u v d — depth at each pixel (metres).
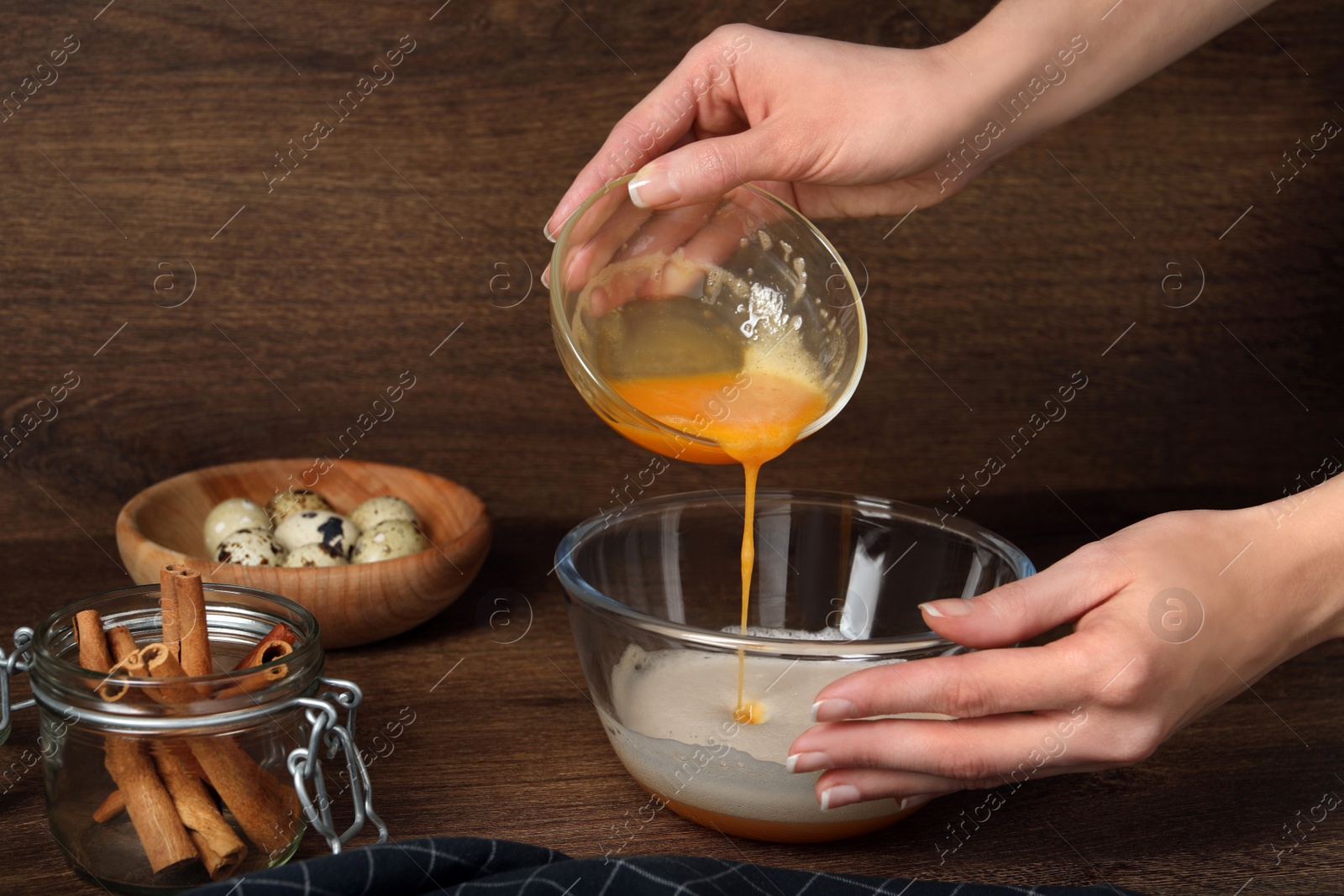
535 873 0.80
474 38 1.10
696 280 0.93
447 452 1.15
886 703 0.82
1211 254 1.20
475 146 1.12
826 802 0.83
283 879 0.78
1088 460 1.22
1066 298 1.19
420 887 0.80
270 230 1.11
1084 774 0.92
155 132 1.08
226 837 0.82
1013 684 0.82
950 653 0.85
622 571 0.94
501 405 1.15
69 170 1.08
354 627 0.98
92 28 1.07
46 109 1.07
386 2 1.09
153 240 1.10
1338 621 0.86
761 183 1.03
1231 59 1.17
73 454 1.11
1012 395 1.20
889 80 0.96
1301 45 1.18
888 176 0.97
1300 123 1.19
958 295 1.18
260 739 0.83
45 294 1.09
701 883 0.80
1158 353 1.21
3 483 1.10
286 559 1.01
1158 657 0.82
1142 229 1.19
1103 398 1.21
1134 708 0.83
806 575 0.96
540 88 1.11
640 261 0.92
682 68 0.96
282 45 1.08
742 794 0.85
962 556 0.94
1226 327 1.21
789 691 0.89
